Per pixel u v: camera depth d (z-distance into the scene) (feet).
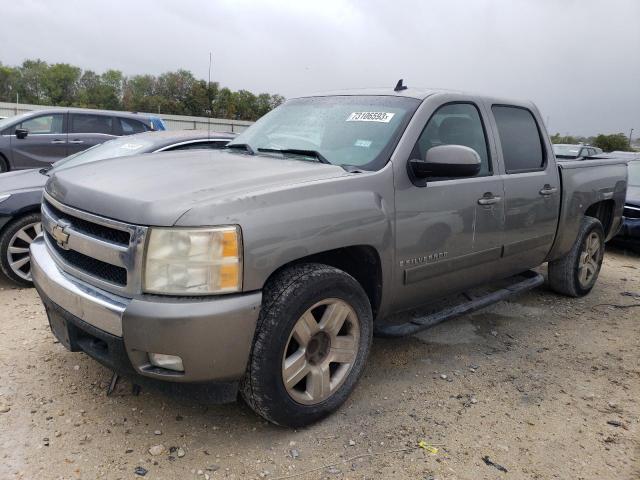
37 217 16.24
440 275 11.78
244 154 12.05
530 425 10.19
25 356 11.84
